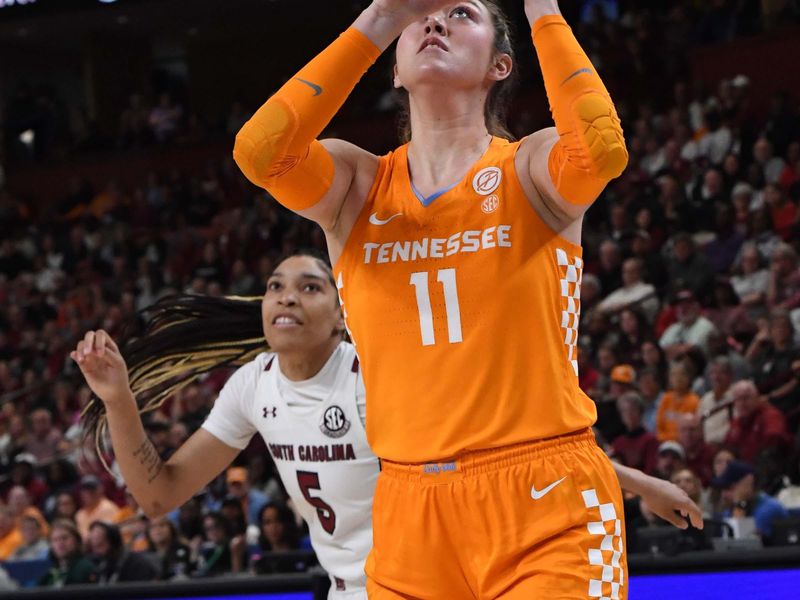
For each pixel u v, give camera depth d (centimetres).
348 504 307
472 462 208
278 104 207
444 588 212
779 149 1103
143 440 289
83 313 1337
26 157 1711
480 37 222
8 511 841
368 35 211
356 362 307
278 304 302
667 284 939
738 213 1012
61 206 1602
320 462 307
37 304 1384
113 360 273
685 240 939
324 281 306
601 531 207
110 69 1827
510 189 213
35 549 806
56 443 1027
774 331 784
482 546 207
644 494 273
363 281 219
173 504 308
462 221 214
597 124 197
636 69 1333
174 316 325
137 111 1723
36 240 1530
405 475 214
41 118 1739
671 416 746
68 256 1478
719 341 797
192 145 1602
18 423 1077
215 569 650
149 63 1872
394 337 214
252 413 318
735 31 1295
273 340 304
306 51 1869
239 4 1722
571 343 215
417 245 215
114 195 1584
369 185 227
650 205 1065
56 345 1251
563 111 203
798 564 404
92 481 824
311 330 302
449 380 209
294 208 222
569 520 204
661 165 1157
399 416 213
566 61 206
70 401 1127
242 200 1500
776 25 1257
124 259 1405
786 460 675
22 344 1317
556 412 208
